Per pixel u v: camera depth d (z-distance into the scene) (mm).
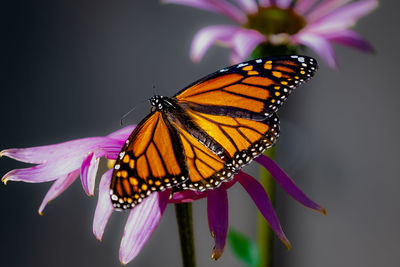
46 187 962
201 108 634
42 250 958
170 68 984
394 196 937
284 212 911
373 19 941
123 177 603
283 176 646
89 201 951
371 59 943
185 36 978
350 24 768
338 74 940
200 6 783
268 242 713
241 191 927
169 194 621
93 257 953
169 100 632
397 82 937
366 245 937
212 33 763
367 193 943
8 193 957
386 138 939
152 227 615
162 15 984
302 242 926
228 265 933
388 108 941
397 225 934
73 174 643
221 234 616
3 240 958
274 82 631
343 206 941
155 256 960
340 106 940
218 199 623
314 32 766
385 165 940
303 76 629
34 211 958
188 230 641
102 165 660
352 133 941
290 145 907
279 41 745
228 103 634
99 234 616
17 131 987
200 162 622
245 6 788
